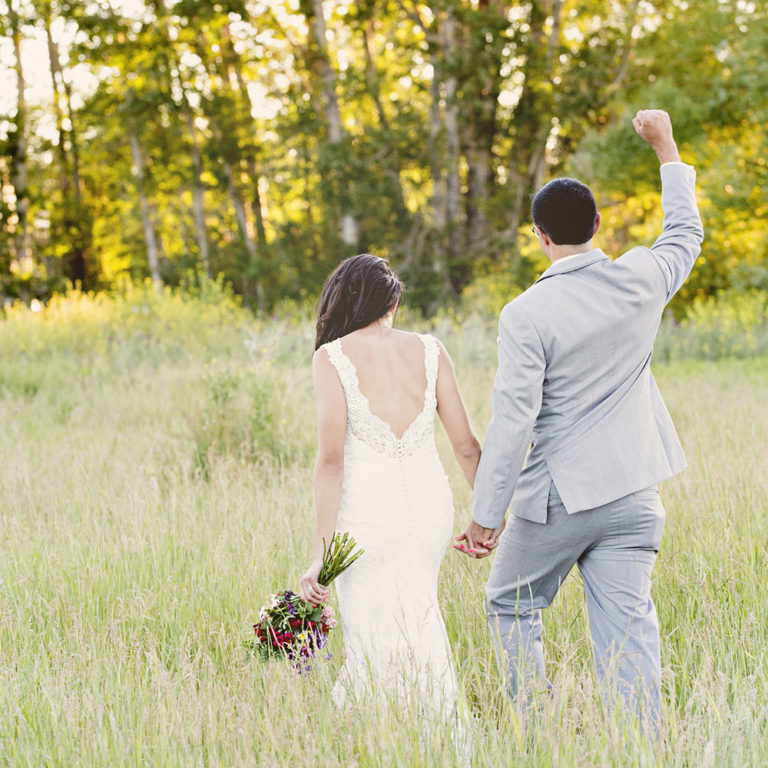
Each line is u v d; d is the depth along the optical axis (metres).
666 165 3.21
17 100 30.08
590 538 2.88
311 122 25.16
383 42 29.69
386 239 25.44
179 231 37.59
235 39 27.86
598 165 20.70
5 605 3.72
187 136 30.39
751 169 19.31
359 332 2.97
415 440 2.94
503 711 2.77
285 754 2.59
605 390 2.84
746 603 3.55
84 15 26.92
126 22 27.16
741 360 14.62
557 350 2.79
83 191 37.25
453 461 6.55
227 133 27.59
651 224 22.55
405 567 2.92
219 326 18.17
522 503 2.93
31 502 5.52
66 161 34.62
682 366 13.48
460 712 2.71
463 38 24.77
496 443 2.79
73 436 8.13
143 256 37.25
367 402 2.89
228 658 3.39
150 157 31.66
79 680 3.07
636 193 21.69
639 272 2.88
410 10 26.56
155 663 3.12
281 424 7.54
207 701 2.86
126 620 3.70
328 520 2.88
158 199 35.34
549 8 25.52
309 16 26.11
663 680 2.90
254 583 3.97
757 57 19.31
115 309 19.17
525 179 25.05
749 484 4.75
